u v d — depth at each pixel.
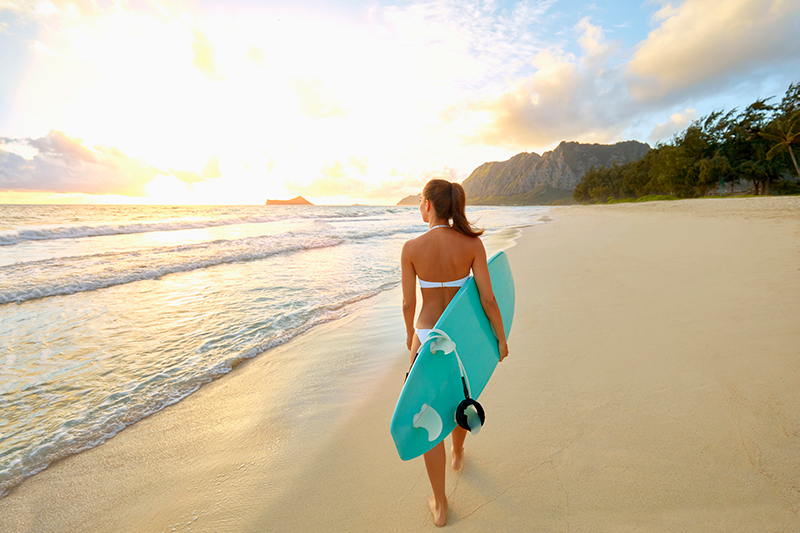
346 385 2.83
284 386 2.86
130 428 2.39
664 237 7.64
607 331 3.00
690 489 1.44
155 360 3.38
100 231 14.16
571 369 2.48
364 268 7.55
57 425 2.42
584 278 4.76
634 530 1.31
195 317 4.52
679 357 2.43
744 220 9.30
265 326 4.18
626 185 70.69
